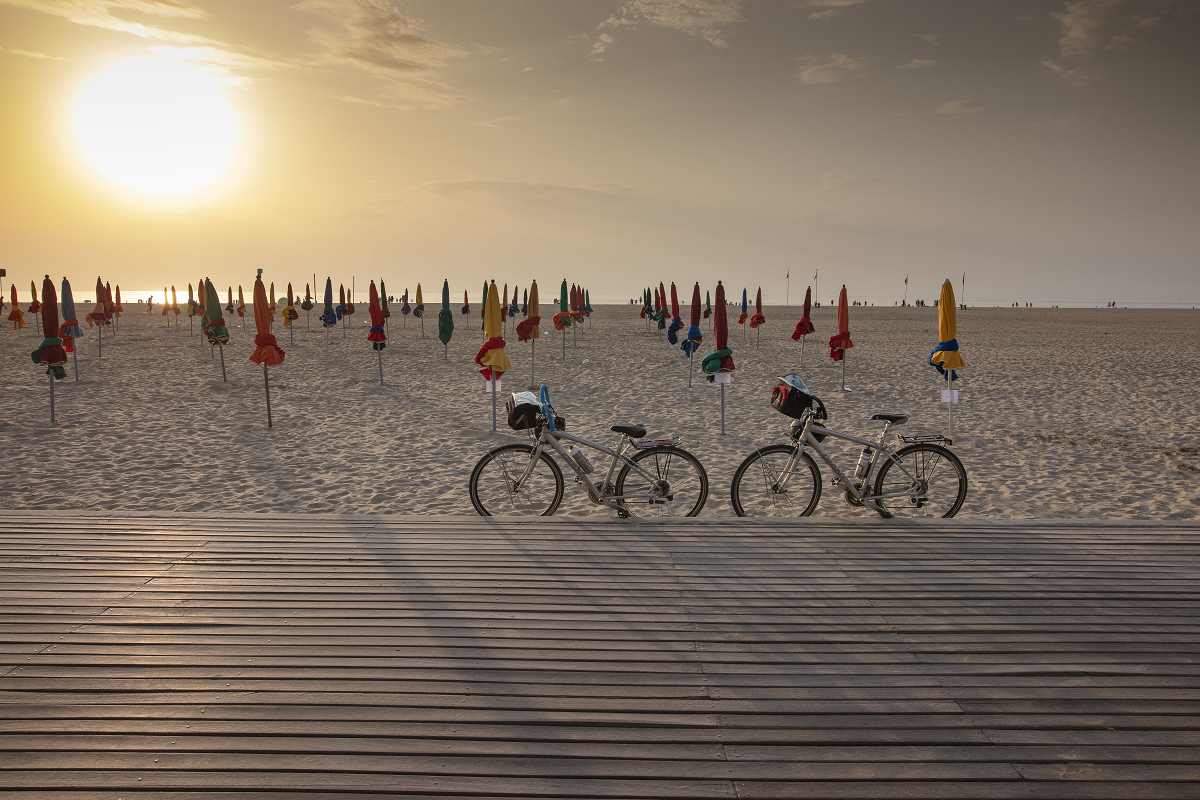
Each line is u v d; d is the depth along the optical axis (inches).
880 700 104.7
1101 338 1184.8
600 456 356.8
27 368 727.7
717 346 410.3
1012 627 128.4
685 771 88.7
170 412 484.7
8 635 123.6
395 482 305.9
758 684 109.2
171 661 114.9
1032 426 416.2
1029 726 98.2
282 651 118.6
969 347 989.8
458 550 167.2
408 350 1006.4
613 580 150.1
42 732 95.6
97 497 282.5
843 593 143.4
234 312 1919.3
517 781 86.7
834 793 84.9
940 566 157.5
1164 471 307.7
